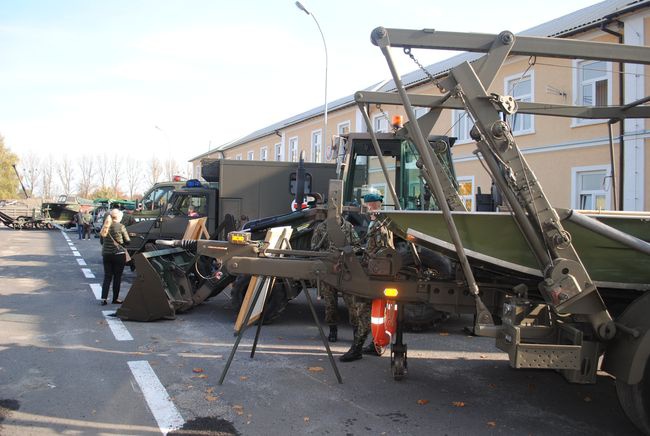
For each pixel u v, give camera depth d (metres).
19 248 20.81
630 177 14.73
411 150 8.26
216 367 5.60
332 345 6.68
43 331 7.02
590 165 15.90
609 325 3.90
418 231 4.25
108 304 9.02
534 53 4.00
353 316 6.01
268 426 4.10
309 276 5.16
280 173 11.94
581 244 4.07
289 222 8.41
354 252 5.19
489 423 4.27
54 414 4.23
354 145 8.52
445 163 7.71
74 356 5.87
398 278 5.16
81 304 9.02
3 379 5.05
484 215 4.08
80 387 4.87
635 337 3.75
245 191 11.80
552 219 3.90
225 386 5.00
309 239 8.44
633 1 14.97
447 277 5.24
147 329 7.28
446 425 4.20
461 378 5.45
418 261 5.52
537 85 17.02
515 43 3.96
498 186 3.98
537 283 4.71
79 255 18.14
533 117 17.59
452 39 3.96
